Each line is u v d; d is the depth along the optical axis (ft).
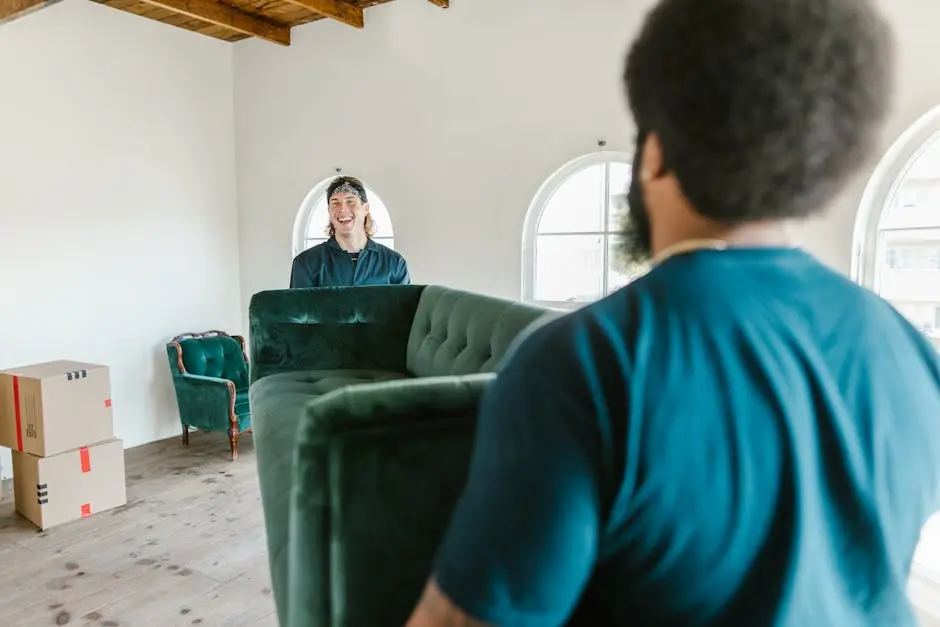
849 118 1.35
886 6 9.39
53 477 9.95
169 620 7.47
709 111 1.34
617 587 1.44
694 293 1.41
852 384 1.46
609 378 1.33
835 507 1.43
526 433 1.34
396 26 14.20
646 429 1.29
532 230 13.15
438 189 13.93
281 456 4.17
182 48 15.30
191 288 15.76
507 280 13.21
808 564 1.37
